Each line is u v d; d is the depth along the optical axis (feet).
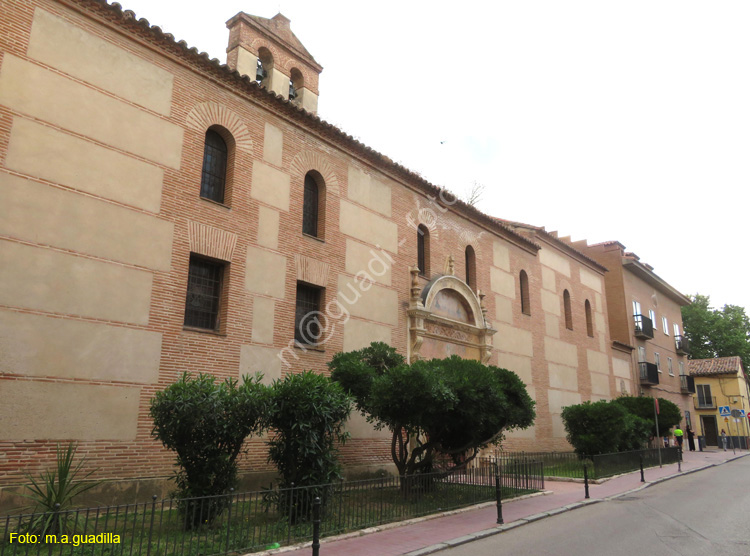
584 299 100.89
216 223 42.57
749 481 62.13
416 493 37.58
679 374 142.31
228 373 41.16
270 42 61.82
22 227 31.99
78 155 35.24
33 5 34.55
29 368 31.14
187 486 28.99
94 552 23.27
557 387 85.92
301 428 30.60
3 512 28.96
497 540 30.76
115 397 34.58
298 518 30.60
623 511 40.98
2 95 32.27
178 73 42.19
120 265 36.22
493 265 77.20
